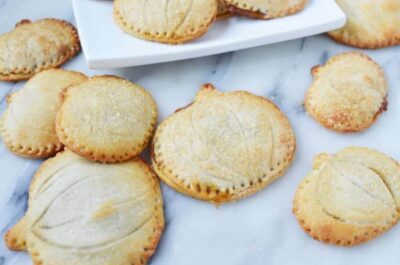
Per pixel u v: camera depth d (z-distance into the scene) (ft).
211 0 1.43
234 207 1.26
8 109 1.38
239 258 1.20
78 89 1.34
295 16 1.48
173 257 1.20
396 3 1.52
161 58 1.40
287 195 1.27
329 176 1.24
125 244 1.16
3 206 1.28
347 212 1.19
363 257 1.19
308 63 1.50
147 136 1.31
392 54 1.52
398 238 1.21
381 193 1.21
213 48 1.41
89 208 1.19
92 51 1.39
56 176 1.25
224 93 1.38
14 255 1.20
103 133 1.27
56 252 1.15
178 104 1.42
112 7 1.49
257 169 1.25
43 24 1.52
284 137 1.29
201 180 1.23
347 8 1.53
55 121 1.30
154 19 1.41
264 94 1.44
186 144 1.26
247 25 1.47
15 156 1.34
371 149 1.31
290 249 1.21
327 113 1.36
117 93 1.33
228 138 1.26
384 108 1.39
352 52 1.48
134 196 1.22
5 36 1.50
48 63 1.47
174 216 1.25
